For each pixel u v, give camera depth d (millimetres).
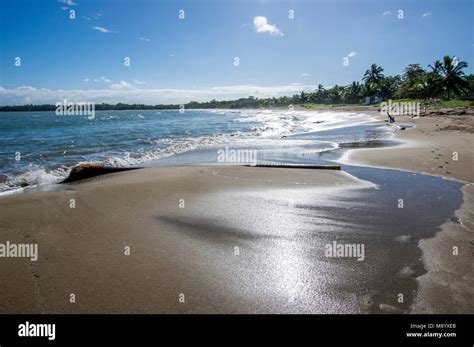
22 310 3705
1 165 13219
